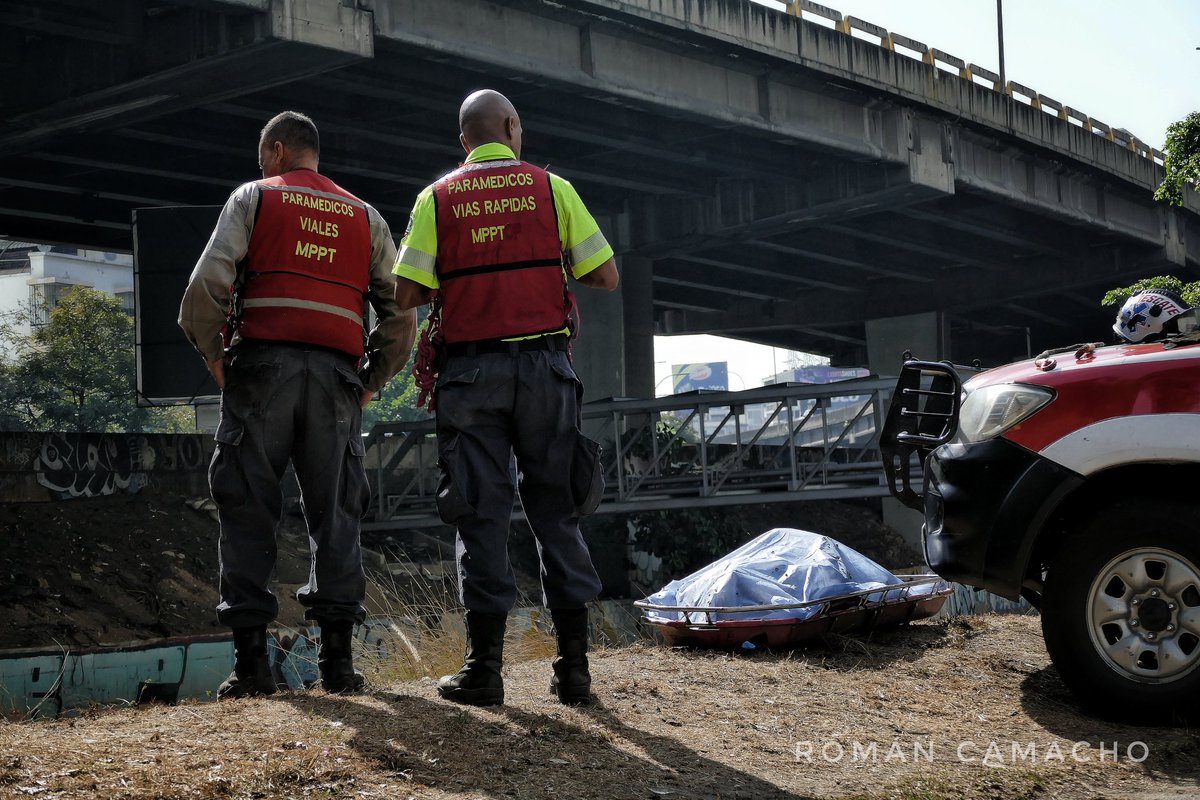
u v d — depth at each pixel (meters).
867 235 31.84
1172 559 4.48
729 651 5.88
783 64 22.78
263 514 4.17
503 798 3.07
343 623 4.35
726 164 25.14
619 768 3.51
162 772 2.98
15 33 17.30
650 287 30.05
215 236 4.03
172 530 18.12
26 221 27.42
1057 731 4.51
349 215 4.29
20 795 2.73
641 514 22.34
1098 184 33.00
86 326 40.03
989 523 4.75
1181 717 4.46
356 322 4.34
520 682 4.77
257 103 18.73
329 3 15.88
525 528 20.97
